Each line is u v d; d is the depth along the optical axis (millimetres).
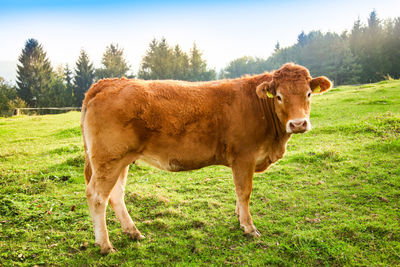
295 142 9523
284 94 4238
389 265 3637
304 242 4176
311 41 79625
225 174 7395
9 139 13625
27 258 4207
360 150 7758
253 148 4570
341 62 69500
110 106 4113
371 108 13484
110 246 4359
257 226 4824
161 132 4262
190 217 5242
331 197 5590
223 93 4594
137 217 5395
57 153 10070
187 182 6992
